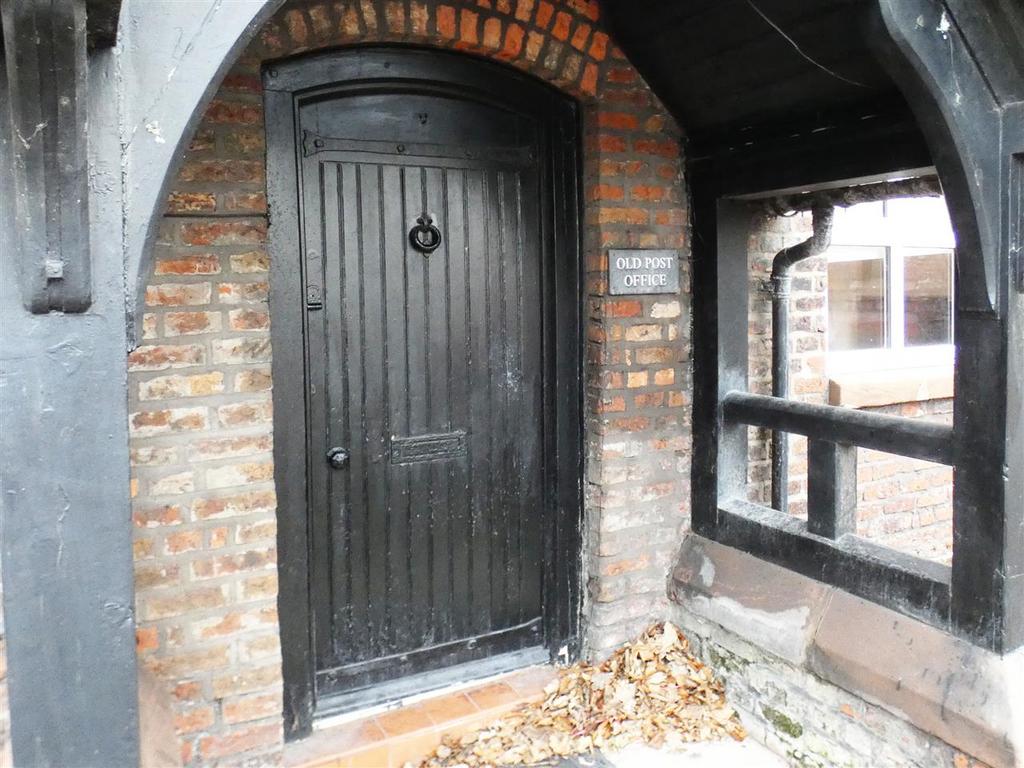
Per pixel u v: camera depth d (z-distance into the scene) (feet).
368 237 9.34
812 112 8.89
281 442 8.87
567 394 10.55
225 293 8.12
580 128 10.21
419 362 9.77
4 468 4.17
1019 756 6.79
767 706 9.43
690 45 9.14
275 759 8.75
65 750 4.40
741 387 10.64
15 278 4.10
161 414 7.95
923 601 7.94
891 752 8.00
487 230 10.00
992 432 7.23
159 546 8.06
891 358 13.06
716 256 10.33
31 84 3.67
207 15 4.29
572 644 10.89
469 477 10.22
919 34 6.48
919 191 8.77
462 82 9.48
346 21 8.38
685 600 10.57
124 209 4.23
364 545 9.69
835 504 9.00
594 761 9.03
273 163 8.55
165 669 8.19
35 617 4.29
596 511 10.52
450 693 10.17
